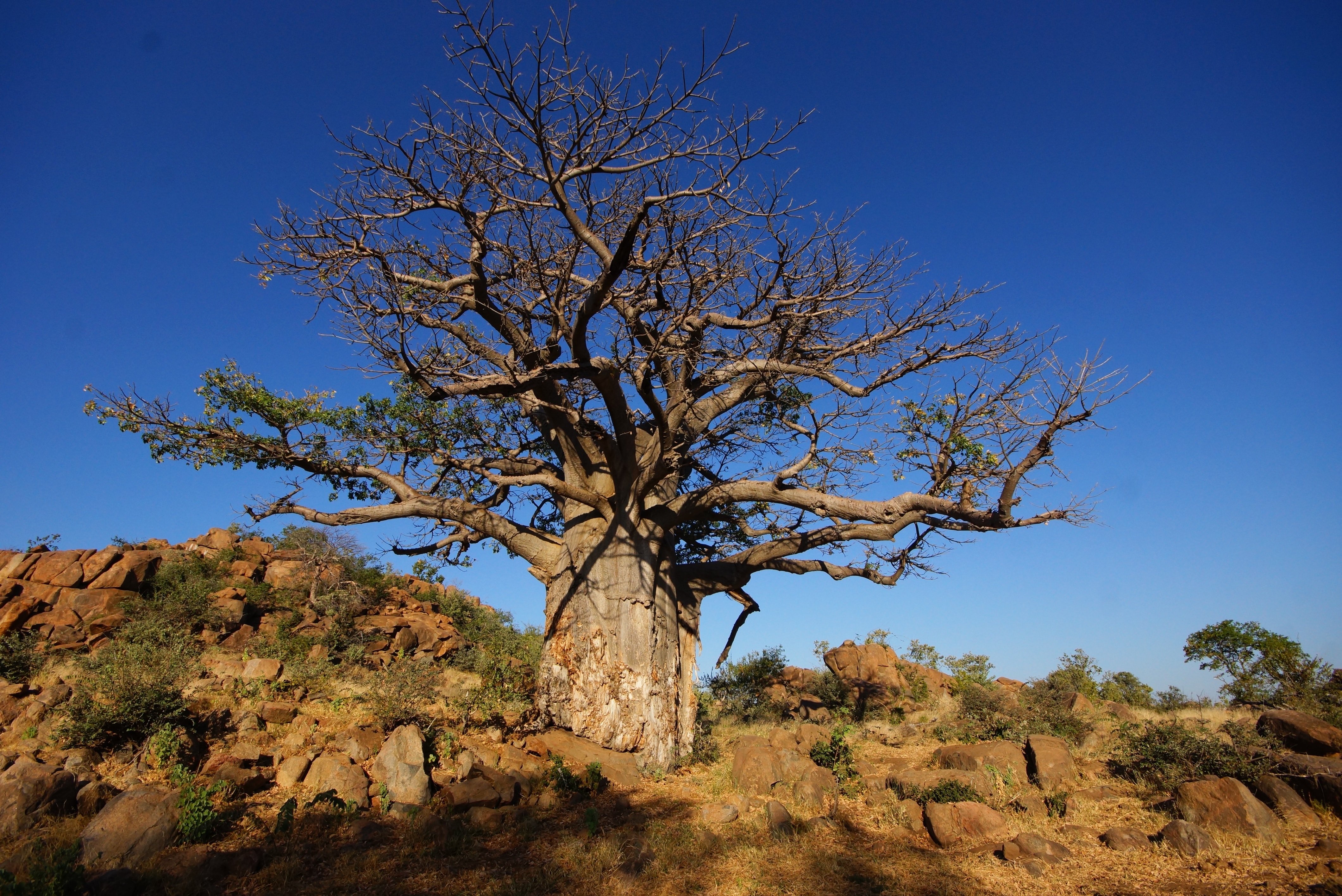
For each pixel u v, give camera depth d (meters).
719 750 12.84
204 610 19.78
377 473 11.80
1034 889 6.47
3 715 10.39
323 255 9.95
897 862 7.21
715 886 6.64
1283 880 6.28
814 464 12.04
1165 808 8.32
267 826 7.49
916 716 18.56
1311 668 17.55
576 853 7.23
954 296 11.24
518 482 10.94
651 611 11.67
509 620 30.84
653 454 11.30
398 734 9.12
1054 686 21.69
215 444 10.62
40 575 20.69
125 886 5.80
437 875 6.60
